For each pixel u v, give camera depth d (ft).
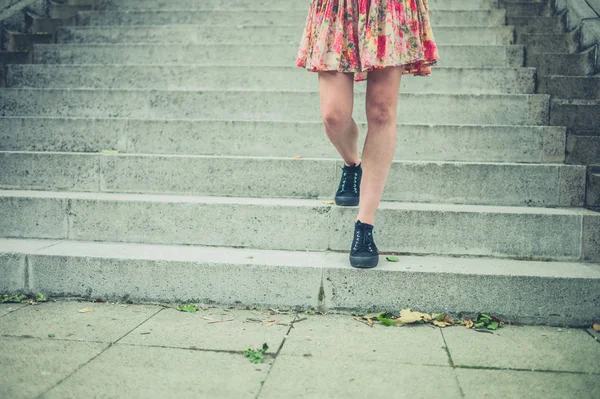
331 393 5.40
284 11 15.96
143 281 8.10
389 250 8.57
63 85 13.12
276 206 8.70
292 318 7.55
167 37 15.29
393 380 5.69
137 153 10.83
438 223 8.46
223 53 14.10
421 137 10.30
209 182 9.75
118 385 5.51
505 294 7.50
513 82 12.19
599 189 8.77
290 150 10.56
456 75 12.34
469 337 6.93
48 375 5.70
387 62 6.91
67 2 17.87
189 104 11.81
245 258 8.16
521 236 8.34
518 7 15.90
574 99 11.15
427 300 7.62
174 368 5.92
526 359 6.24
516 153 10.16
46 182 10.05
